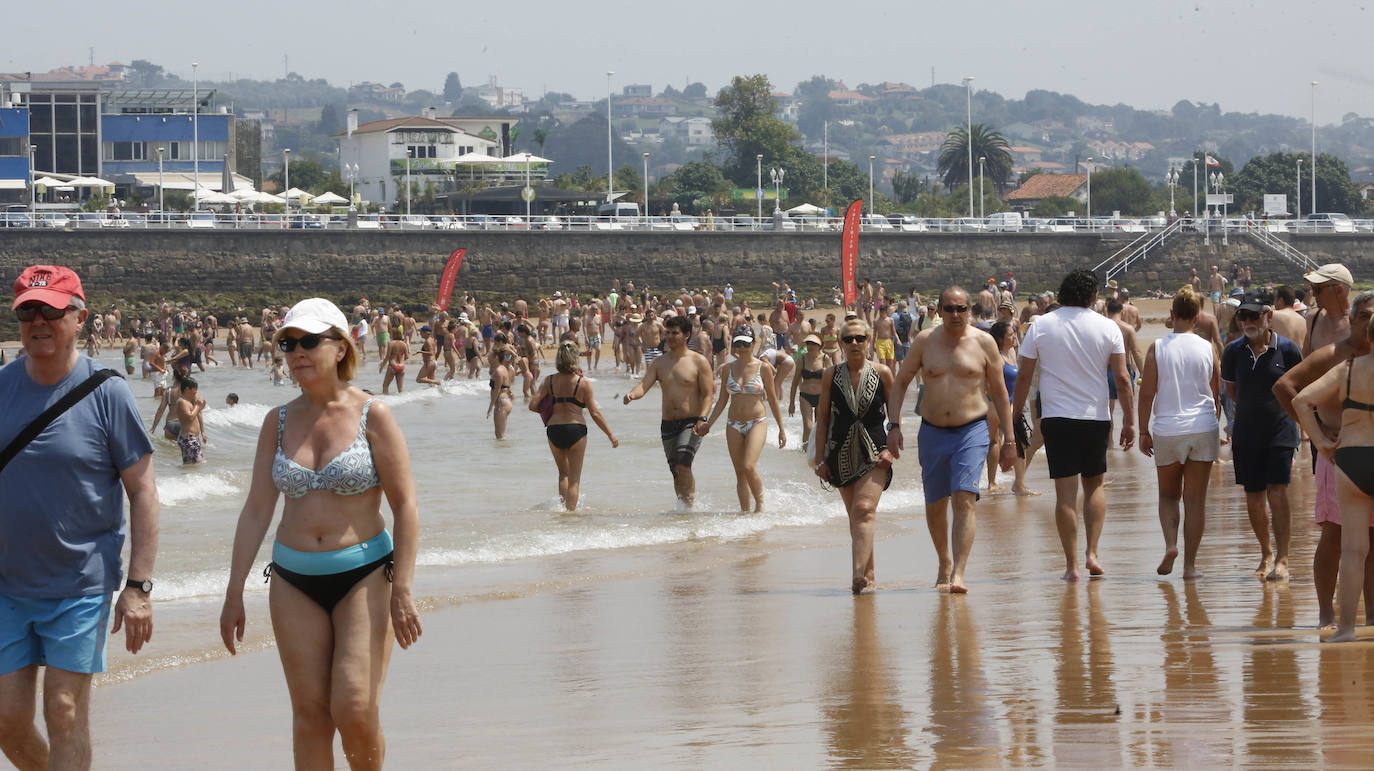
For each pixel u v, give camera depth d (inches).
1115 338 582.9
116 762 366.9
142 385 2444.6
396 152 7731.3
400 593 315.6
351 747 313.3
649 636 511.5
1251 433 570.3
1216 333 904.3
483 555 743.7
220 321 3853.3
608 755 342.3
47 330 327.3
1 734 326.6
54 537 326.3
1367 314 470.0
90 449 330.6
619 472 1162.6
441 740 367.6
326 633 314.5
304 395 324.8
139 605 335.6
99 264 3855.8
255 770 356.5
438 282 4094.5
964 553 572.7
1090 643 447.5
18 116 5876.0
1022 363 590.9
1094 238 4596.5
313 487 314.0
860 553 586.2
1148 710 349.7
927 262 4475.9
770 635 498.6
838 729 353.7
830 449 589.9
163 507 1002.7
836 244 4387.3
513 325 2566.4
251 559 320.5
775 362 1208.2
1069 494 587.8
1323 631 452.4
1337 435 468.1
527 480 1119.0
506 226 4271.7
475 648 501.0
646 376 911.7
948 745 330.0
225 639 319.3
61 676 326.6
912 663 433.1
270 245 3978.8
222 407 1980.8
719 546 768.3
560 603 594.2
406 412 1834.4
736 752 337.4
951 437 580.7
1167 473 585.0
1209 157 5782.5
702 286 4301.2
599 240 4215.1
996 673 410.0
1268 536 581.9
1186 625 474.0
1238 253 4527.6
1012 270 4534.9
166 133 6752.0
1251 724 328.2
